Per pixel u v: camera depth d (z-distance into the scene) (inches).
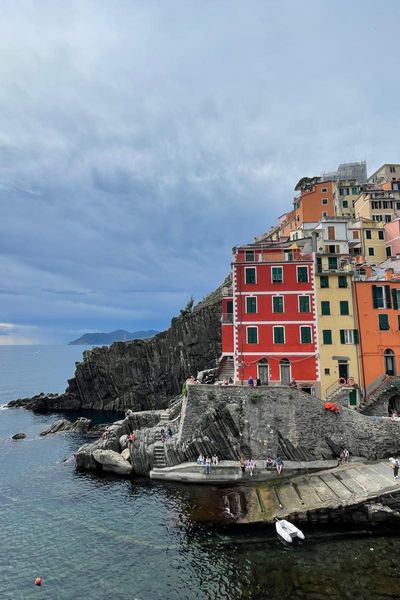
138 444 1838.1
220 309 3602.4
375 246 3036.4
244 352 1964.8
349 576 1003.9
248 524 1269.7
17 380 7071.9
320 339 1964.8
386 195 3513.8
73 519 1369.3
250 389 1758.1
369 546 1139.9
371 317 1985.7
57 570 1080.8
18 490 1673.2
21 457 2207.2
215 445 1710.1
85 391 3949.3
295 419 1704.0
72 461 2079.2
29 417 3558.1
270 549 1134.4
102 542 1212.5
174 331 3722.9
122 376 3804.1
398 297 2012.8
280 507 1337.4
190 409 1785.2
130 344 3833.7
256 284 2004.2
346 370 1951.3
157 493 1562.5
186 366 3612.2
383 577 997.2
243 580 1005.2
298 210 3892.7
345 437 1674.5
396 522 1235.2
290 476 1584.6
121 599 957.2
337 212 3782.0
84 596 971.9
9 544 1218.6
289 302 1990.7
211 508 1395.2
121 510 1423.5
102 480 1754.4
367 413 1833.2
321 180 4419.3
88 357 3939.5
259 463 1640.0
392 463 1512.1
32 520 1375.5
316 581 988.6
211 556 1112.2
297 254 2144.4
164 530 1264.8
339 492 1374.3
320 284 2001.7
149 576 1039.6
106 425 3016.7
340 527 1246.9
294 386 1759.4
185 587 989.2
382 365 1953.7
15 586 1017.5
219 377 2182.6
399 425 1667.1
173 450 1754.4
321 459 1651.1
